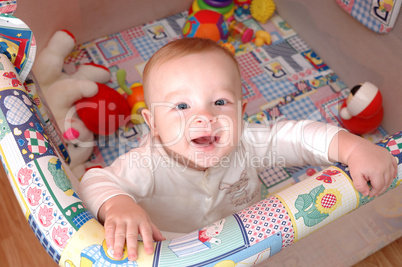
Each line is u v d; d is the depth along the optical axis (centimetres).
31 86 88
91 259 55
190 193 89
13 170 64
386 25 114
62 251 56
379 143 69
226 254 55
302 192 61
